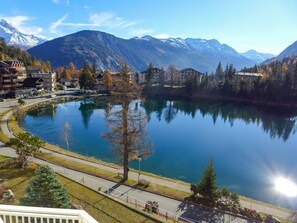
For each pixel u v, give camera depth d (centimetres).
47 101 9762
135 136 3005
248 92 12481
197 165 4491
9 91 9944
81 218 692
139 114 2998
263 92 12162
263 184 3872
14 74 10525
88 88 12775
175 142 5884
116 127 3017
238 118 9006
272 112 10212
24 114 7456
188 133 6769
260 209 2730
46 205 1642
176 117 8775
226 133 6969
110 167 3659
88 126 6781
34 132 6000
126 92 2903
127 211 2183
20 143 3041
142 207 2470
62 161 3641
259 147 5844
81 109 9200
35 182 1688
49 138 5584
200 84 13525
